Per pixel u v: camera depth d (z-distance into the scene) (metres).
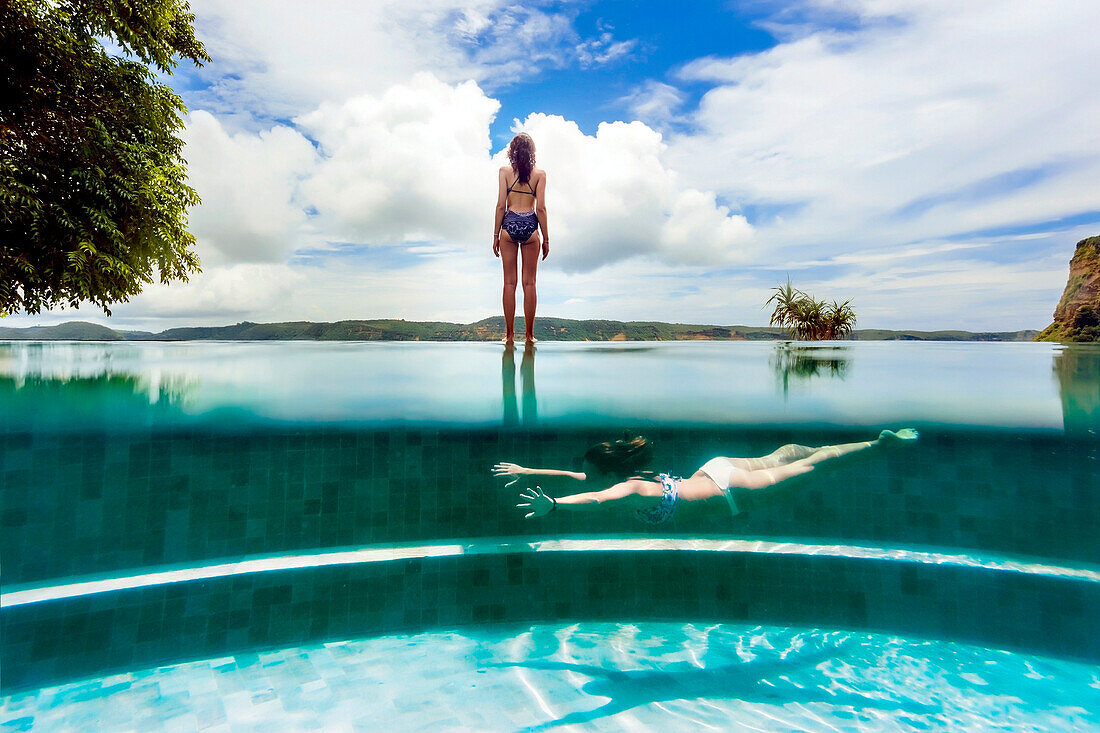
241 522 4.32
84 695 3.12
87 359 5.62
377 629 4.11
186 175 11.02
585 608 4.37
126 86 10.12
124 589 3.58
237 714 2.89
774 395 4.09
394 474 4.68
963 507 4.55
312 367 4.95
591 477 4.42
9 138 8.63
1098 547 4.23
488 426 4.67
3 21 8.47
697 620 4.31
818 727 2.74
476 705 2.95
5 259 8.39
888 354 6.48
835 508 4.73
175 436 4.10
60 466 3.84
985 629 3.99
